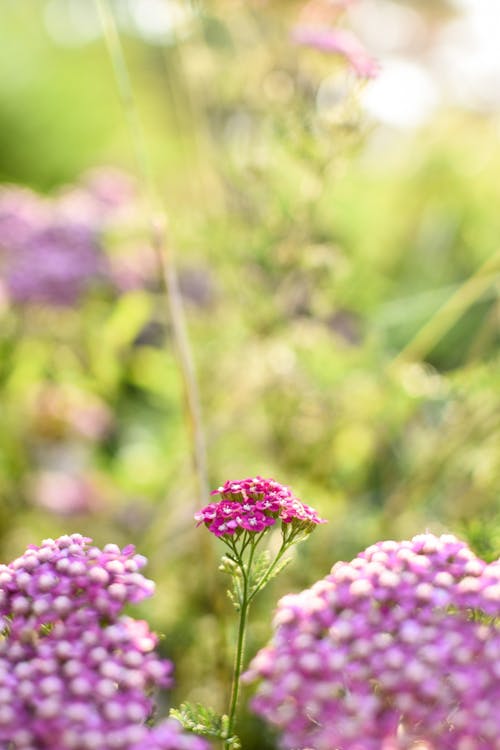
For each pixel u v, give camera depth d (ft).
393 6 5.14
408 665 2.26
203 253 4.51
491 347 5.03
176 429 4.78
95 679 2.29
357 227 5.24
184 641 3.55
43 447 5.45
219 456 4.50
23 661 2.33
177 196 4.91
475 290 3.92
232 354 4.49
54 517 4.79
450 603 2.32
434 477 3.75
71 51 12.85
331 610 2.32
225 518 2.49
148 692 2.38
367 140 3.59
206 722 2.53
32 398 5.13
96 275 4.95
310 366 4.17
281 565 2.56
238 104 4.21
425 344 4.00
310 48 3.52
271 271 3.90
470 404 3.70
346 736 2.25
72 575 2.36
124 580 2.37
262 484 2.53
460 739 2.26
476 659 2.29
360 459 4.15
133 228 4.89
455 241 5.98
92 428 5.34
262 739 3.09
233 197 4.07
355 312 4.93
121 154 8.48
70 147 11.97
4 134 12.02
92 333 5.21
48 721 2.25
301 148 3.58
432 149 5.97
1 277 4.94
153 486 4.84
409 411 4.07
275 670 2.31
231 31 4.04
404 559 2.35
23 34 12.80
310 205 3.79
